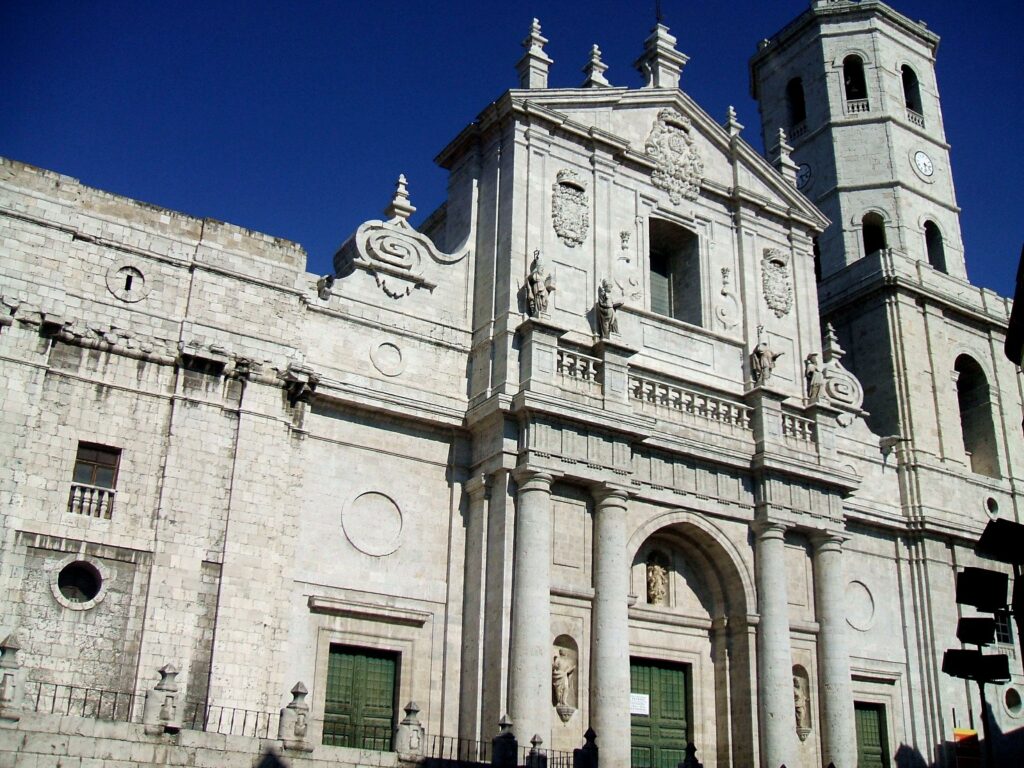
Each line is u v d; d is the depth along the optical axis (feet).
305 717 70.38
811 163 157.79
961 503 133.49
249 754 66.74
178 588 81.05
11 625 74.69
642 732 101.71
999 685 126.93
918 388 136.67
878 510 125.70
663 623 105.60
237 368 88.12
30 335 80.59
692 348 114.73
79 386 81.97
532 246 106.11
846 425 128.26
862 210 150.92
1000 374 147.64
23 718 61.62
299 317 93.40
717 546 107.45
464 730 90.48
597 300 108.47
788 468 110.52
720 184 123.24
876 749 117.60
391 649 91.15
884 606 123.54
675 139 121.39
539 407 95.40
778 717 102.12
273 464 87.81
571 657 95.09
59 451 79.77
